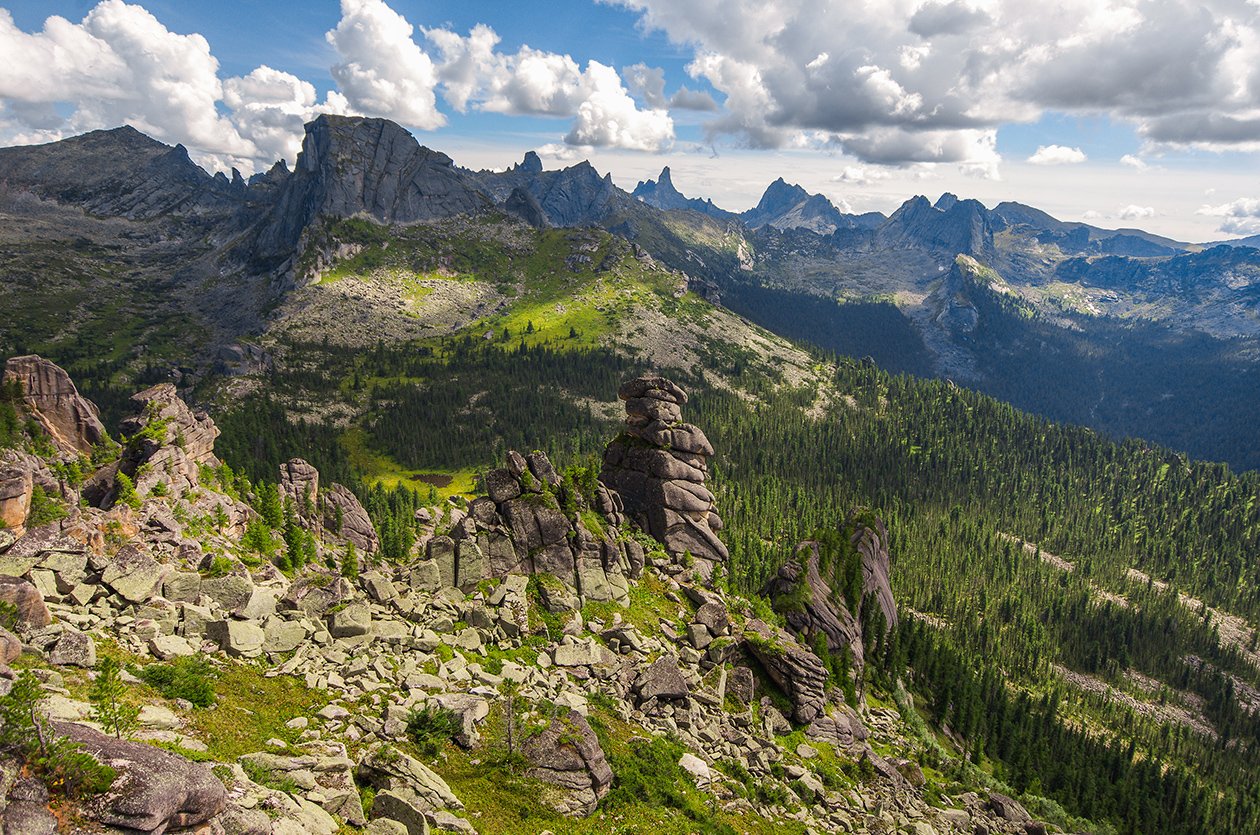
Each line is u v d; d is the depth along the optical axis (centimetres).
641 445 8938
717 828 3925
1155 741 15612
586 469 7450
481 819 3164
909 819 5597
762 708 6144
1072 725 15362
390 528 13000
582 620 5741
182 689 3084
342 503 11338
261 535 6775
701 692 5666
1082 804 11044
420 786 3045
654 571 7419
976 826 5906
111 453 7825
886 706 9812
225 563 4369
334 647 4119
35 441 7356
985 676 14512
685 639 6331
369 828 2678
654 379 9075
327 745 3130
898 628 12250
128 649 3359
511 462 6494
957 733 11394
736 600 7550
